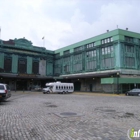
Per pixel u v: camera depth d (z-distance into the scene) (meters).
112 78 40.19
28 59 60.62
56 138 5.93
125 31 45.22
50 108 13.27
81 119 9.07
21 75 55.22
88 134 6.38
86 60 53.38
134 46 46.69
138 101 20.12
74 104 16.36
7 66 56.12
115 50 44.47
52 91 40.12
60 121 8.59
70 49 60.16
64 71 62.12
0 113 10.74
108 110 12.35
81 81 55.38
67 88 42.00
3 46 55.66
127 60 44.66
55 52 67.19
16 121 8.52
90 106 14.76
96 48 50.03
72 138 5.93
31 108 13.20
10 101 19.06
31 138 5.92
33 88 58.53
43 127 7.41
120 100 21.62
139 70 46.06
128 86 42.84
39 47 64.44
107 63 46.59
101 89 47.06
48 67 66.00
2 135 6.23
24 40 60.44
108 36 46.62
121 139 5.83
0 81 54.59
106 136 6.14
